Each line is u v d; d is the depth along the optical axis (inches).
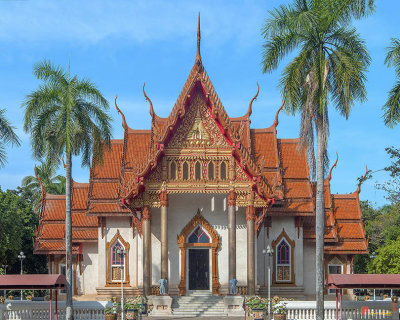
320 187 1493.6
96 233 2325.3
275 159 2351.1
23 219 3176.7
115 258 2225.6
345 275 1557.6
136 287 2190.0
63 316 1712.6
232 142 2017.7
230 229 1985.7
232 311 1903.3
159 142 1990.7
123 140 2394.2
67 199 1635.1
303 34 1531.7
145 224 1995.6
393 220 3144.7
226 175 2022.6
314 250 2356.1
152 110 2234.3
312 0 1557.6
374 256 2691.9
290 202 2278.5
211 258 2060.8
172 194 2086.6
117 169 2326.5
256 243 2090.3
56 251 2317.9
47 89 1663.4
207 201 2084.2
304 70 1528.1
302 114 1512.1
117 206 2220.7
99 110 1686.8
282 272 2249.0
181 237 2060.8
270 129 2431.1
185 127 2031.3
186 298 1989.4
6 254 2694.4
